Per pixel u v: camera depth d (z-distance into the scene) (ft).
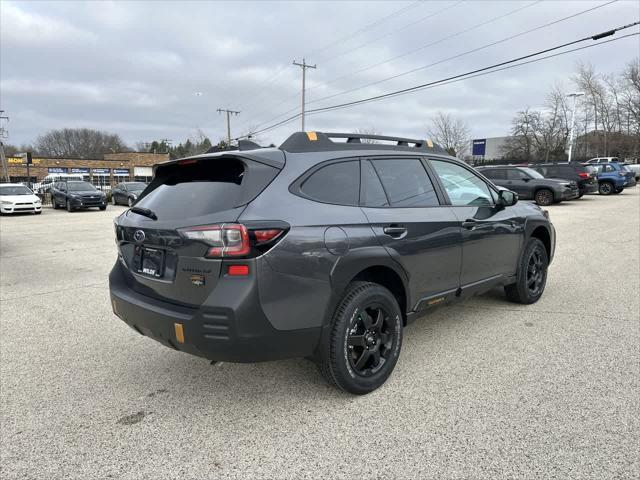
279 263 8.24
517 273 15.33
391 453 7.93
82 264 26.30
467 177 13.51
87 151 358.84
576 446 7.94
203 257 8.14
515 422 8.74
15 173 206.08
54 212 72.84
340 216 9.36
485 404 9.44
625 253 25.82
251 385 10.65
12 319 15.89
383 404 9.60
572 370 10.89
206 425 8.98
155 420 9.21
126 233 9.98
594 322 14.25
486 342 12.81
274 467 7.64
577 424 8.61
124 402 9.96
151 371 11.52
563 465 7.47
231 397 10.10
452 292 12.18
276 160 9.19
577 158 196.34
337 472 7.47
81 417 9.35
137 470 7.64
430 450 7.97
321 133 10.47
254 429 8.80
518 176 60.39
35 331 14.62
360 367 9.93
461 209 12.48
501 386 10.19
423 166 12.03
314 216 8.93
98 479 7.41
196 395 10.23
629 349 12.08
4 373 11.47
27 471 7.63
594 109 205.16
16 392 10.44
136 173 240.32
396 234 10.30
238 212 8.20
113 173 232.12
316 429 8.74
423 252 10.94
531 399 9.59
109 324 15.31
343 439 8.39
